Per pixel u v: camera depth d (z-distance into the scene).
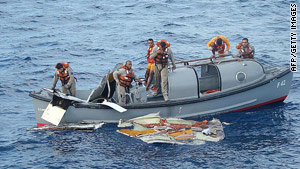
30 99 16.95
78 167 11.48
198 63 15.34
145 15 32.38
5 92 17.58
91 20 31.22
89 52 23.48
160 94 14.68
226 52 15.61
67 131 13.63
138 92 14.22
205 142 12.62
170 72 14.41
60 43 25.20
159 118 13.98
